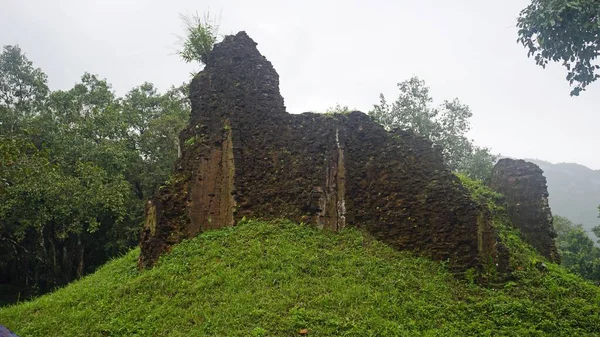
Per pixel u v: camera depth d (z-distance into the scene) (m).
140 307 10.51
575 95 9.84
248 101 15.69
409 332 9.35
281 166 14.70
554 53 9.51
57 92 29.09
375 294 10.47
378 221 13.50
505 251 11.87
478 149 30.81
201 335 9.06
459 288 11.36
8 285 26.61
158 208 13.92
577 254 28.14
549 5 8.82
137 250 16.97
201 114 15.84
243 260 11.91
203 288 10.91
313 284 10.91
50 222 24.31
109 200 23.84
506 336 9.60
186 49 17.42
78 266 25.89
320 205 13.63
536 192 16.02
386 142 14.45
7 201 21.48
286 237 12.92
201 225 13.81
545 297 10.90
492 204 15.62
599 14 8.30
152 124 29.42
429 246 12.55
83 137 27.34
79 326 10.07
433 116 31.34
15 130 25.41
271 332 9.06
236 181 14.34
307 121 15.19
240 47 16.48
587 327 9.98
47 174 22.20
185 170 14.62
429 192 13.05
